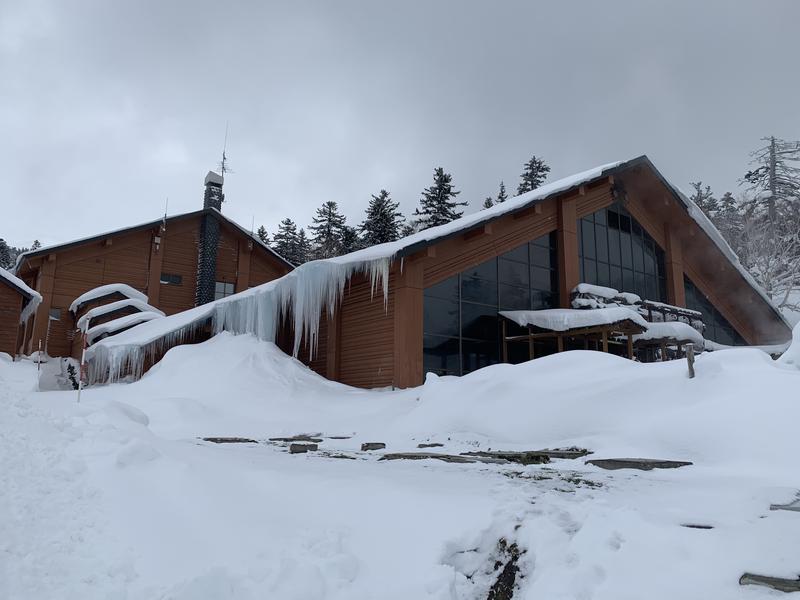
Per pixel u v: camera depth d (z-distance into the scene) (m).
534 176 53.06
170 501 4.48
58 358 24.00
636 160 20.09
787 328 24.50
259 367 15.12
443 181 48.41
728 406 7.15
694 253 23.41
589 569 3.27
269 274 31.06
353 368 16.36
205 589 3.20
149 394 14.32
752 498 4.29
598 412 8.30
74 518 4.21
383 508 4.31
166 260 28.22
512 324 17.19
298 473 5.41
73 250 26.22
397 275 15.02
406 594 3.23
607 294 18.33
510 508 4.10
